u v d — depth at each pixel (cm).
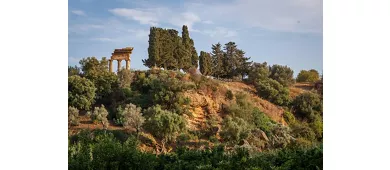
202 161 841
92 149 840
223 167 790
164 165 821
